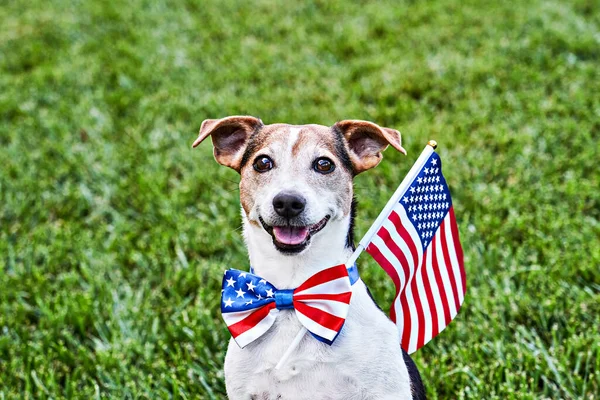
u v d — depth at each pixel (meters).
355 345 3.88
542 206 6.91
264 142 4.05
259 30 11.66
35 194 7.79
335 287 3.87
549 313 5.57
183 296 6.27
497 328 5.46
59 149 8.58
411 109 8.84
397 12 11.71
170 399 5.16
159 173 7.95
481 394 4.93
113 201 7.68
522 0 11.77
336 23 11.70
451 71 9.71
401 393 3.93
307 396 3.95
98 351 5.54
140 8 12.66
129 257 6.71
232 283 4.02
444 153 7.86
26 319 6.11
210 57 10.89
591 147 7.74
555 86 9.20
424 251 4.36
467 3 11.88
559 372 5.05
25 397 5.21
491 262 6.21
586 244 6.27
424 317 4.36
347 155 4.12
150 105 9.45
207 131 4.06
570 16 10.97
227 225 7.02
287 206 3.67
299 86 9.77
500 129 8.21
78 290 6.41
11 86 10.33
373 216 7.01
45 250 6.83
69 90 10.11
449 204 4.47
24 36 11.98
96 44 11.48
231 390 4.05
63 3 13.19
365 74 9.98
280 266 3.97
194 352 5.64
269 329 3.96
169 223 7.15
